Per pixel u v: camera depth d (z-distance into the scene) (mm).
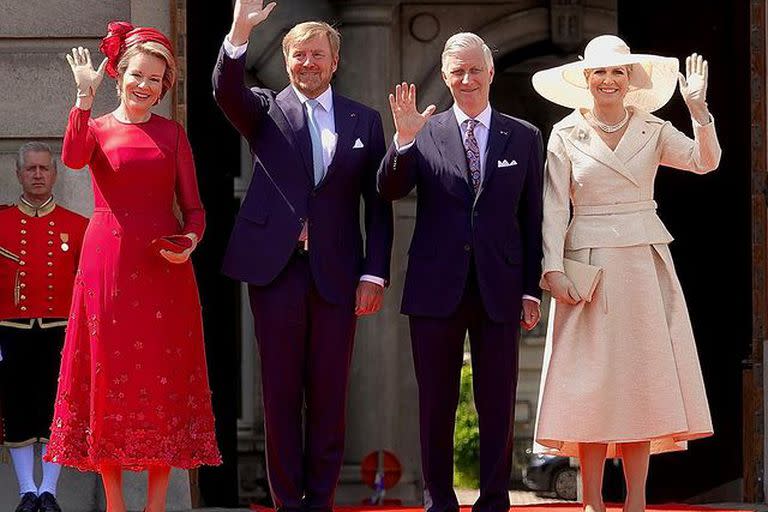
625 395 19391
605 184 19578
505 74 52656
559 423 19422
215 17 26688
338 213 19453
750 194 25828
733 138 26547
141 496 23297
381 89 44531
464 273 19344
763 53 25344
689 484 27250
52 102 24094
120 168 18922
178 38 24297
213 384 26359
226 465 26641
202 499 25250
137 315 18828
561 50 45750
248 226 19438
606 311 19438
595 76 19641
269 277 19219
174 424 18906
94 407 18734
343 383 19516
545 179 19828
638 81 20281
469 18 45344
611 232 19516
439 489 19656
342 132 19531
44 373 22125
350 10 44406
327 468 19484
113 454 18656
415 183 19766
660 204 28672
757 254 25203
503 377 19453
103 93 23984
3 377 22109
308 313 19422
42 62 24094
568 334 19562
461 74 19484
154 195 19047
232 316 27234
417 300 19500
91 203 23797
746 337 26172
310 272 19312
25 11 24078
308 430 19609
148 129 19219
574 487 44031
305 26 19562
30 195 22203
